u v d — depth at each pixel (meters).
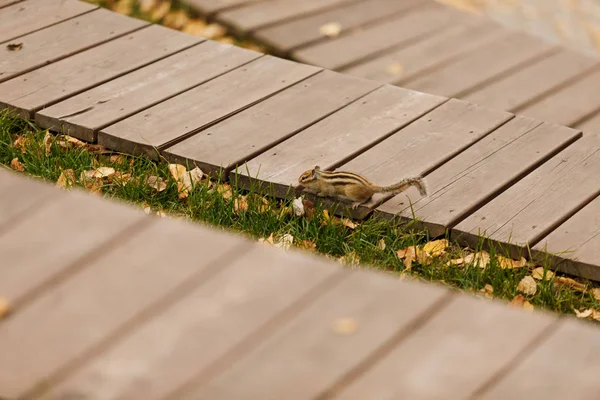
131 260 4.02
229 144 8.94
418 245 7.88
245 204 8.16
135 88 9.95
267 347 3.48
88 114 9.38
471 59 12.98
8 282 3.92
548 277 7.59
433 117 9.55
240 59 10.66
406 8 14.27
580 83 12.62
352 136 9.14
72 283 3.89
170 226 4.27
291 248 7.64
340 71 12.36
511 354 3.40
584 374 3.30
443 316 3.59
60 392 3.33
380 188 7.95
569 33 15.24
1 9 11.69
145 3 13.71
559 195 8.31
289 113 9.55
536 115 11.76
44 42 10.88
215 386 3.32
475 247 7.79
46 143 9.06
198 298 3.76
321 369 3.37
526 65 12.97
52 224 4.32
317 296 3.72
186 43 10.99
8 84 9.93
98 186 8.38
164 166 8.80
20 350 3.52
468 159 8.82
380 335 3.51
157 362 3.44
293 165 8.61
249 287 3.81
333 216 8.05
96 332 3.61
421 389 3.27
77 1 11.91
